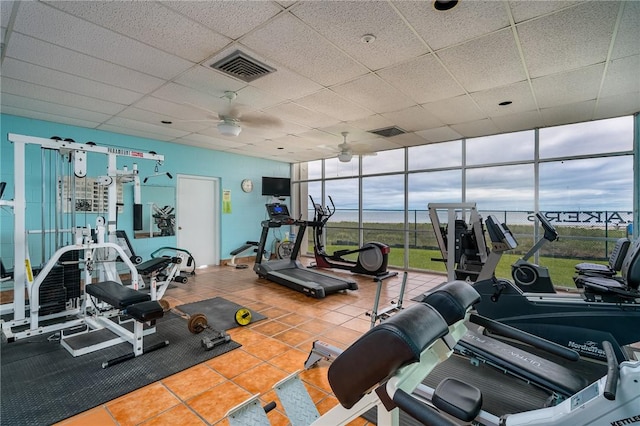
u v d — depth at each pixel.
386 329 0.95
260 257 6.01
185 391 2.32
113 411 2.09
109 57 2.85
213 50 2.73
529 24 2.35
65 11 2.19
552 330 2.87
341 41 2.59
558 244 5.64
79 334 3.24
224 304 4.35
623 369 1.24
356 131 5.46
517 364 2.03
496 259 3.50
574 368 2.64
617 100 3.92
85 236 3.44
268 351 2.94
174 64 2.99
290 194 8.50
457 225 4.47
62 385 2.37
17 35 2.49
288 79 3.32
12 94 3.72
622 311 2.69
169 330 3.44
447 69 3.09
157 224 6.21
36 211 4.70
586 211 5.00
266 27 2.39
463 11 2.19
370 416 2.03
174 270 4.73
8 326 3.19
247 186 7.80
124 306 2.81
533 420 1.39
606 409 1.22
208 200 7.23
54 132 4.90
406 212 6.86
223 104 4.09
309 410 1.73
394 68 3.07
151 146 6.10
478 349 2.20
